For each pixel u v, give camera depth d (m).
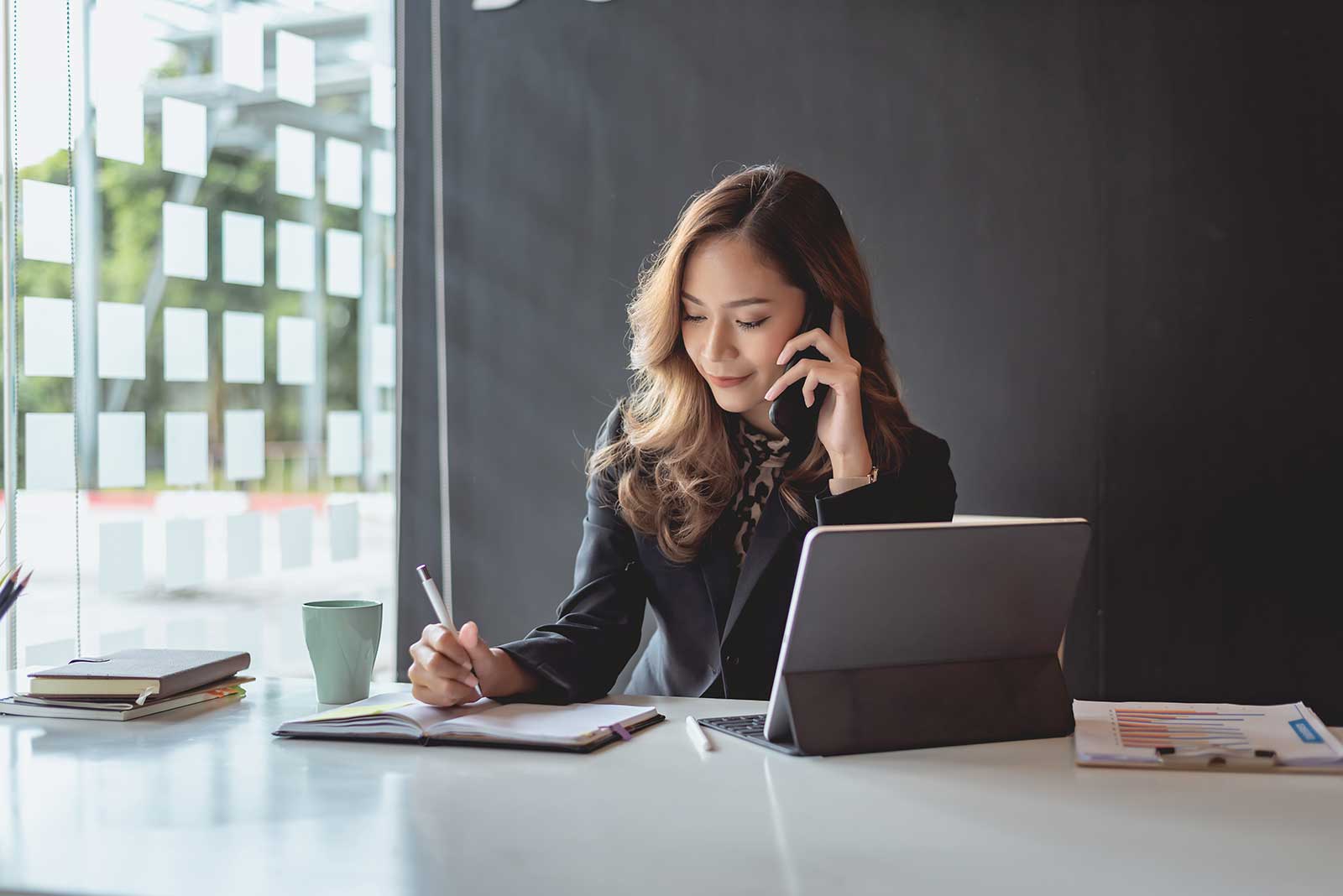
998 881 0.73
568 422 3.05
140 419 2.41
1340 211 2.57
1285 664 2.64
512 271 3.08
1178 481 2.68
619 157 3.00
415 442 3.14
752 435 1.64
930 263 2.80
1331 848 0.80
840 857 0.78
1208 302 2.65
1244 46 2.61
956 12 2.77
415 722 1.12
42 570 2.18
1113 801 0.92
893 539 1.05
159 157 2.47
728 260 1.53
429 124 3.12
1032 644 1.17
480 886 0.73
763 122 2.89
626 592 1.59
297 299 2.83
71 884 0.73
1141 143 2.67
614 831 0.84
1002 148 2.75
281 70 2.79
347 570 2.98
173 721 1.23
